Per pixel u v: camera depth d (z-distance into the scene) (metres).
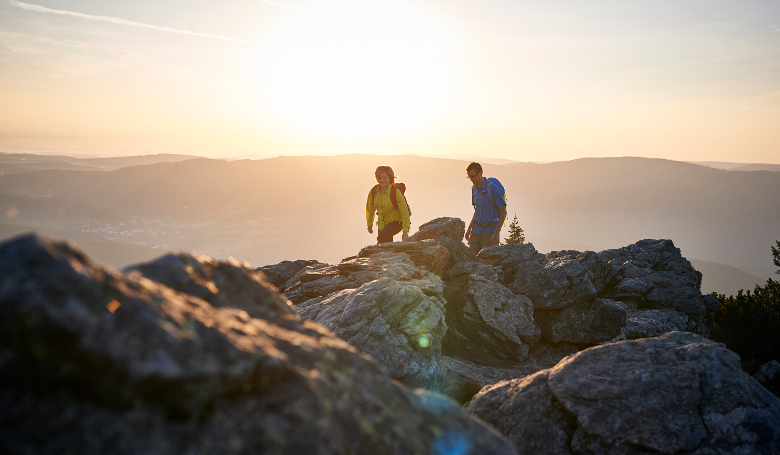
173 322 1.64
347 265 9.58
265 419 1.69
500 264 11.38
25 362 1.33
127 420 1.44
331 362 2.14
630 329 10.02
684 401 3.62
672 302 11.52
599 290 12.20
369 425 1.92
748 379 3.80
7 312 1.27
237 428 1.62
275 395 1.79
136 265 2.19
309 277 9.81
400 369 5.91
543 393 4.14
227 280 2.52
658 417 3.55
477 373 7.68
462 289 9.73
